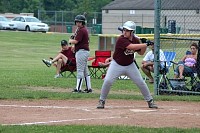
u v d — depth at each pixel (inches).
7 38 3809.1
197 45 1369.3
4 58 2564.0
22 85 1406.3
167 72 1462.8
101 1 6446.9
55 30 5492.1
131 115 916.0
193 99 1156.5
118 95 1184.2
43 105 1037.8
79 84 1258.6
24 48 3198.8
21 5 6643.7
